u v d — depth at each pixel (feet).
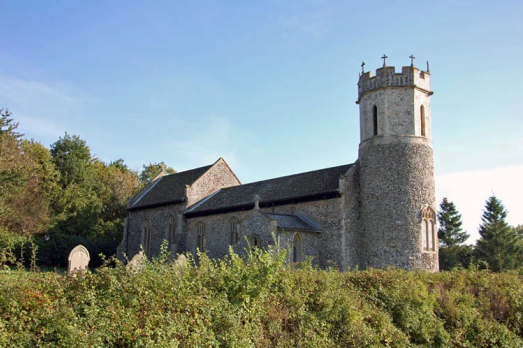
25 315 29.14
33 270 36.45
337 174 101.30
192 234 119.65
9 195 126.52
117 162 244.01
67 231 158.92
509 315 61.21
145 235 136.05
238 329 36.04
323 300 44.42
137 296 33.63
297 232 90.74
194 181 126.41
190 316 34.65
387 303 50.55
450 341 52.65
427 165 94.17
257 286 40.06
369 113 98.48
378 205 92.84
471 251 183.42
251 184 122.72
